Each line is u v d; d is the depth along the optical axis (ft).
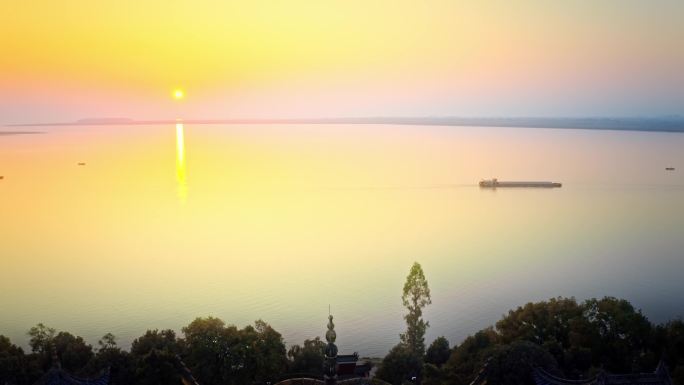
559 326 411.13
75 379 281.54
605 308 409.90
